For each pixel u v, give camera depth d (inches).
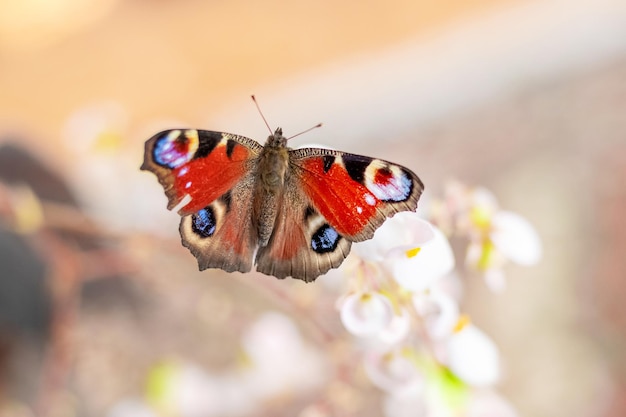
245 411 24.1
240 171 19.1
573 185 28.2
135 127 41.9
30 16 52.1
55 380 22.8
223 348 25.8
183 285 26.1
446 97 34.4
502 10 41.0
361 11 46.6
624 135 29.3
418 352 19.4
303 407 24.0
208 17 49.7
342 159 18.8
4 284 24.0
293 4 48.9
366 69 37.0
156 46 48.3
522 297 25.6
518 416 23.9
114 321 26.4
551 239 26.9
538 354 24.7
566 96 32.1
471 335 19.3
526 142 30.8
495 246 19.8
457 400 19.4
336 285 22.8
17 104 45.7
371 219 18.6
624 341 24.5
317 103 36.8
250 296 25.9
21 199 21.6
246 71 44.8
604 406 24.0
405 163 31.9
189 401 23.8
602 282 25.2
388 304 18.8
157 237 22.1
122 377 25.4
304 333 24.8
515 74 33.9
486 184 29.5
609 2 34.7
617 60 32.9
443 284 21.2
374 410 23.2
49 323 24.1
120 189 24.7
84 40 50.1
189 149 19.0
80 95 45.5
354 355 21.0
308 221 18.9
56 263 23.0
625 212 26.3
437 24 43.6
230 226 19.0
